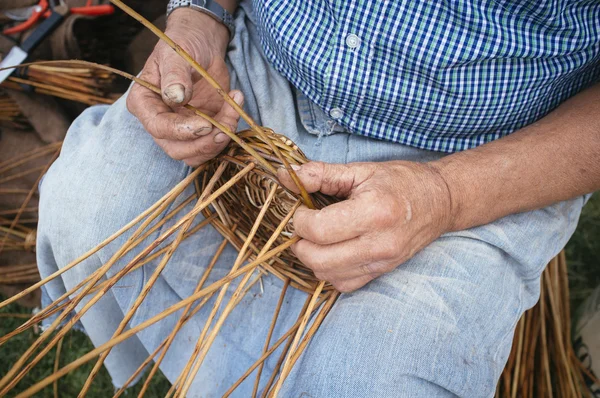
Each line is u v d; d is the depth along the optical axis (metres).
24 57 1.23
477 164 0.71
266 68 0.92
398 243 0.63
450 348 0.67
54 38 1.24
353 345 0.66
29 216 1.34
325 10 0.75
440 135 0.81
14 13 1.28
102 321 0.94
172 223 0.83
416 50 0.71
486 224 0.75
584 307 1.21
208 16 0.90
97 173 0.80
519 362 1.13
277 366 0.72
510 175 0.70
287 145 0.69
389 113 0.79
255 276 0.87
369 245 0.63
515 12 0.68
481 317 0.71
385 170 0.67
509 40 0.69
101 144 0.82
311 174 0.65
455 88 0.73
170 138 0.70
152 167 0.81
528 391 1.13
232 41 0.95
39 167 1.33
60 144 1.32
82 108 1.43
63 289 0.99
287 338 0.78
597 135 0.70
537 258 0.76
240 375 0.83
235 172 0.78
